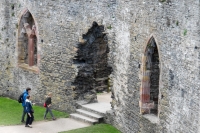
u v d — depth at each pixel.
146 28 23.59
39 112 30.33
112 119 27.55
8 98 33.81
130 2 25.02
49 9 30.41
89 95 29.83
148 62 24.19
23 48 33.00
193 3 19.52
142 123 24.39
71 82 29.81
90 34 28.97
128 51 25.62
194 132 19.48
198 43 19.20
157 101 24.62
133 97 25.33
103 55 32.12
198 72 19.20
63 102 30.44
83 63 29.78
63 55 30.09
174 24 21.08
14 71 33.38
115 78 27.30
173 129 21.36
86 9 28.39
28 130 27.02
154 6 22.72
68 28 29.56
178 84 20.86
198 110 19.17
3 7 33.22
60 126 27.66
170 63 21.53
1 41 33.72
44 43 31.05
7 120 28.72
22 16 32.31
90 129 26.98
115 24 26.73
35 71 31.89
